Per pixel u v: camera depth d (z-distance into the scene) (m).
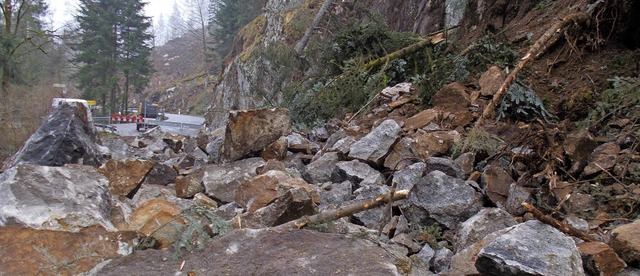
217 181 4.41
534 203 3.34
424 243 3.02
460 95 5.99
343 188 4.04
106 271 2.15
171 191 4.48
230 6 41.41
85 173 2.79
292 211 2.80
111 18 33.16
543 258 2.00
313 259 2.18
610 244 2.45
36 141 4.39
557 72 6.14
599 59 5.92
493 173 3.69
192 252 2.29
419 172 3.90
